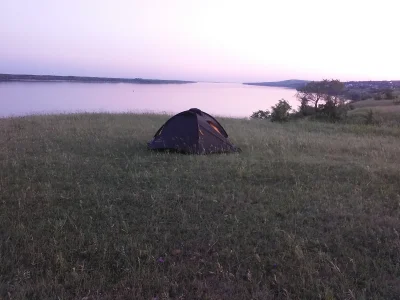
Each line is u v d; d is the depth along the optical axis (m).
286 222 4.66
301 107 24.92
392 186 6.08
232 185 6.16
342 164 7.65
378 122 18.81
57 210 4.95
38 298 3.09
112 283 3.35
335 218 4.79
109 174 6.65
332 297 3.08
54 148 8.76
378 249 3.99
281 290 3.27
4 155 7.89
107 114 17.38
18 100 44.19
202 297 3.16
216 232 4.37
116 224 4.54
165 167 7.27
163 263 3.70
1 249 3.86
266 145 9.72
